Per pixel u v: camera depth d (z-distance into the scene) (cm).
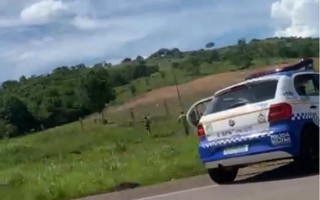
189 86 9169
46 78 11412
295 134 864
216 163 924
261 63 8781
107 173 1253
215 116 927
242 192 805
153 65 13888
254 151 877
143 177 1163
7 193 1152
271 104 873
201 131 948
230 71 9650
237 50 12094
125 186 1095
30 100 10150
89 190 1102
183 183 1005
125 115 8156
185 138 2127
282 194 730
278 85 898
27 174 1502
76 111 9812
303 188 752
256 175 984
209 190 878
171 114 6275
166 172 1176
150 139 3166
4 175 1645
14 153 3700
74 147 4066
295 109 878
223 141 912
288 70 954
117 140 3616
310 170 886
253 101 898
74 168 1533
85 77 9800
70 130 5625
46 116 9712
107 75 10338
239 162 898
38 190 1134
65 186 1125
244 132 893
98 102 9531
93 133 4731
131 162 1390
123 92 11256
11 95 10044
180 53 15338
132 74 13075
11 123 9169
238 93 927
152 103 8638
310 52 4397
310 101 914
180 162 1227
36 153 3650
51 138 5100
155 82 11262
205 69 11425
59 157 2922
